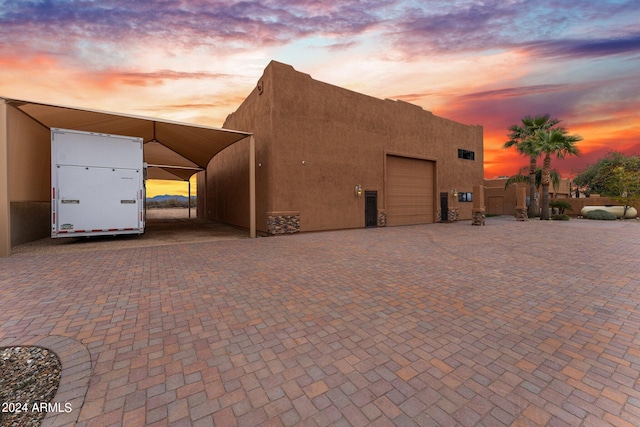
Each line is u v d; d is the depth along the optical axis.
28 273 6.00
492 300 4.46
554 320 3.70
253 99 14.76
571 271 6.26
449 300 4.47
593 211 24.86
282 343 3.10
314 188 13.92
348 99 15.23
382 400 2.16
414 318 3.78
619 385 2.34
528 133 25.41
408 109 18.48
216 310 4.06
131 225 10.71
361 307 4.19
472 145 23.91
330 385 2.36
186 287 5.12
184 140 14.45
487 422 1.92
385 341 3.15
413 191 19.22
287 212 13.03
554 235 12.73
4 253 7.71
